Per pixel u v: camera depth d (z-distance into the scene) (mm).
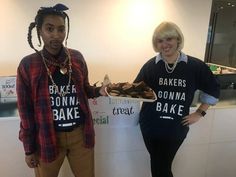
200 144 1919
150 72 1434
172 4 3689
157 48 1373
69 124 1235
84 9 3408
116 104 1674
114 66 3770
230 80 2115
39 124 1198
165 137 1435
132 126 1749
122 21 3598
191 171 1985
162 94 1411
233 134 1964
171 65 1374
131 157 1831
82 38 3518
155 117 1446
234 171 2076
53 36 1113
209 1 3740
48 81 1163
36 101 1172
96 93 1373
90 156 1372
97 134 1710
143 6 3611
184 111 1399
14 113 1589
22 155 1655
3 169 1650
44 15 1108
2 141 1591
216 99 1419
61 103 1198
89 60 3645
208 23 3854
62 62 1185
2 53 3309
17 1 3156
